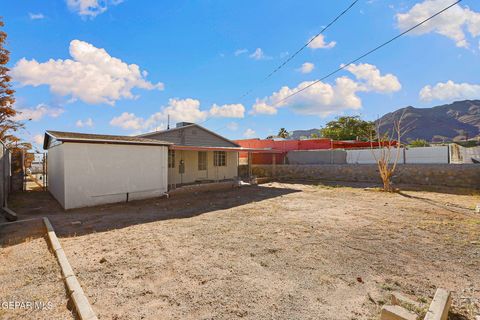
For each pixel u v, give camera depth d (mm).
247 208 8164
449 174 12336
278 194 11297
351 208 7969
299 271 3510
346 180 16141
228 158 17969
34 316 2475
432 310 2240
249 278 3307
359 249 4359
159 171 10547
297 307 2658
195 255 4113
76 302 2615
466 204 8328
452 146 16719
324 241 4789
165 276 3371
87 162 8453
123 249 4398
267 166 19875
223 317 2492
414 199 9516
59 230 5617
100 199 8766
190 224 6148
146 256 4074
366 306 2674
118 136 11188
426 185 12836
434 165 12852
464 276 3361
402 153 15000
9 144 15070
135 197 9727
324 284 3146
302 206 8398
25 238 4898
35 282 3148
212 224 6133
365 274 3416
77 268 3613
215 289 3031
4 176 8148
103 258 3875
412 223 6051
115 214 7367
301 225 5957
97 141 8594
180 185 13609
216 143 17109
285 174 18906
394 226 5805
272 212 7477
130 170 9594
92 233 5402
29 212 7633
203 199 10070
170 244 4664
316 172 17500
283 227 5789
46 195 11180
